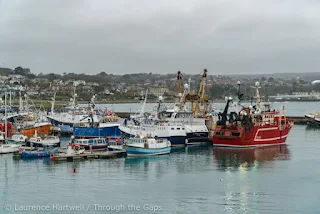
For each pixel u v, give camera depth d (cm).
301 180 9262
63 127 16300
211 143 14225
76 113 16975
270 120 13888
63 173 9750
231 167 10506
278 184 8956
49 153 11406
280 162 11100
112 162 10894
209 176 9619
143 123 13875
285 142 14612
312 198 8050
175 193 8362
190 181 9194
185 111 14475
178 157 11700
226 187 8744
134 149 11512
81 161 10919
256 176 9612
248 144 13162
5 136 13100
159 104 15012
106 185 8862
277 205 7675
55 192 8419
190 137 13888
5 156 11550
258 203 7788
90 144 11988
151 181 9169
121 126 13550
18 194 8300
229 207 7594
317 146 13838
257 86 14400
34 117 17150
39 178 9331
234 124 13450
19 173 9719
